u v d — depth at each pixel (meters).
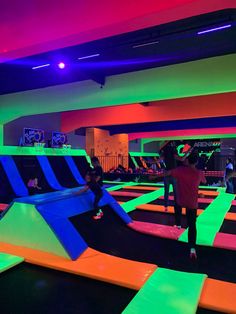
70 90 9.07
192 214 3.46
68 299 2.50
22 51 4.31
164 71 7.72
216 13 4.59
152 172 15.62
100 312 2.30
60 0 3.64
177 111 11.58
